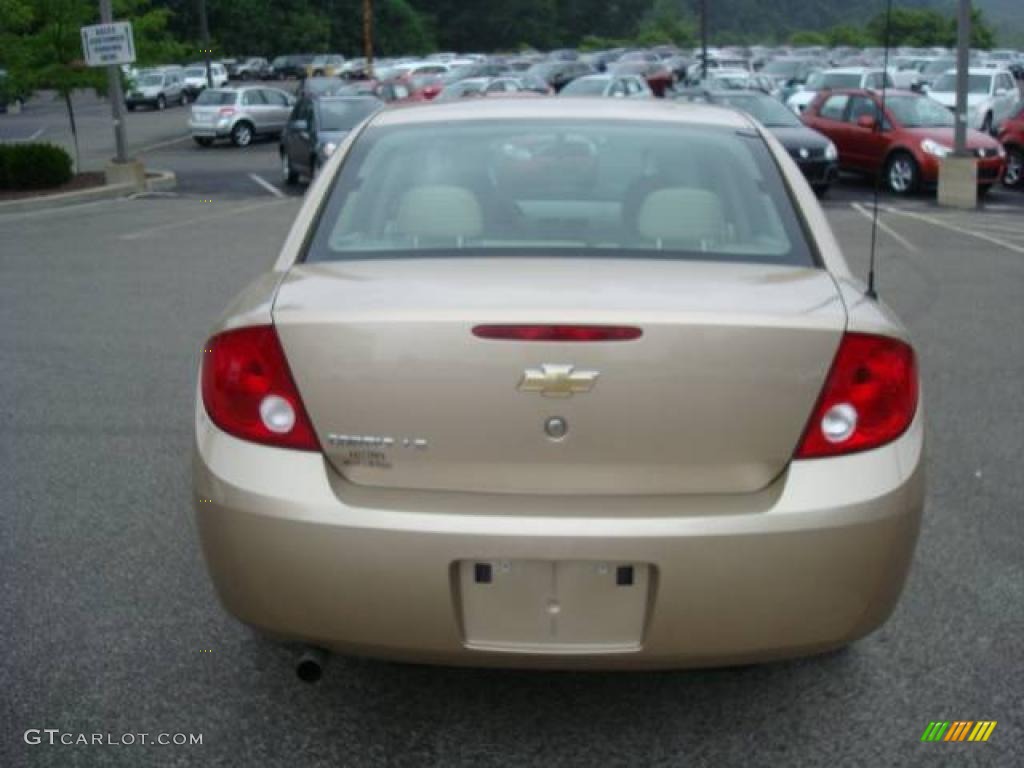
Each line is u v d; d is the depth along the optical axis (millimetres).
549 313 2859
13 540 4840
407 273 3270
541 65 47938
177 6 88188
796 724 3459
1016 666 3785
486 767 3244
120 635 3992
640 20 140125
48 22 22031
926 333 8812
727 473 2928
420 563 2863
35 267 12148
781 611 2900
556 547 2834
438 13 122750
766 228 3615
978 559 4621
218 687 3662
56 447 6105
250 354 3016
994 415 6664
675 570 2846
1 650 3881
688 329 2865
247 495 2961
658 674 3748
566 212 3656
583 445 2885
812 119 21828
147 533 4922
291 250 3600
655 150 3965
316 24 97312
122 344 8531
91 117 46812
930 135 19938
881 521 2934
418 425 2914
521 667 2975
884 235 14578
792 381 2914
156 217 16875
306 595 2938
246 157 29844
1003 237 14383
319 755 3297
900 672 3754
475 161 3908
